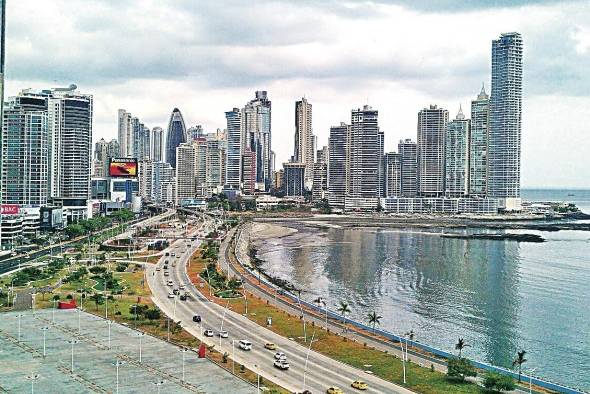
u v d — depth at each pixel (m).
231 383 198.12
